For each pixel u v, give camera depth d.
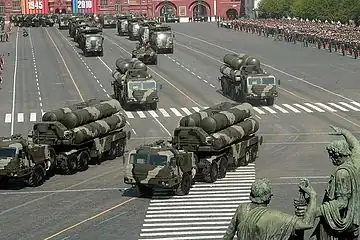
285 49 176.62
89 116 65.00
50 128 61.91
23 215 49.34
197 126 58.12
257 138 67.06
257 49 177.62
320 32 188.00
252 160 66.25
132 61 104.44
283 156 68.31
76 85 123.31
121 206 51.00
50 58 162.38
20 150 56.72
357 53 157.38
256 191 13.98
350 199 14.58
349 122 87.00
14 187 58.38
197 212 48.72
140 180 52.38
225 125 60.25
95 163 67.75
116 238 43.12
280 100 105.75
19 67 148.12
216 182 57.91
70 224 46.62
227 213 48.25
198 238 42.66
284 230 13.51
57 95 113.12
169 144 57.72
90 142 65.56
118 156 70.56
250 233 13.70
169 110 98.94
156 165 52.28
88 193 55.44
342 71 135.62
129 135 74.38
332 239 14.78
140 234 43.81
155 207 50.38
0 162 56.16
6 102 107.38
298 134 80.12
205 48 181.38
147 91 99.00
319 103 102.12
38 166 58.47
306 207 14.00
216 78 129.62
